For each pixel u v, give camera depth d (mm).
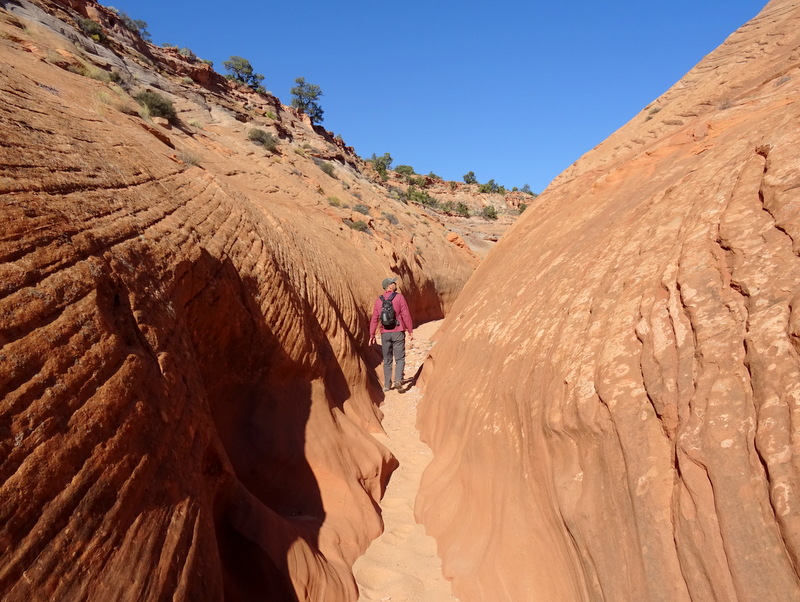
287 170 29250
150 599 1933
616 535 2693
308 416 5523
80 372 2156
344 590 3854
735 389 2502
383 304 9148
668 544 2371
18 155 3439
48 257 2494
